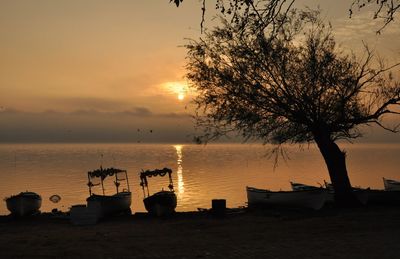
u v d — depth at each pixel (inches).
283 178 4608.8
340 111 877.2
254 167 6875.0
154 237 656.4
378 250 511.8
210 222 786.8
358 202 925.8
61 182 4141.2
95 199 864.9
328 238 597.0
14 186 3735.2
